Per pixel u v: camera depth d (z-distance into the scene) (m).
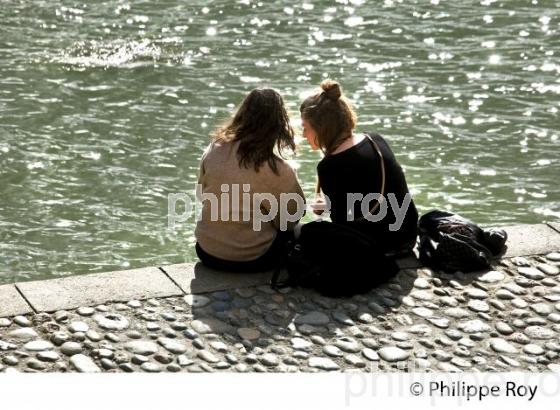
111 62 31.02
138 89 29.00
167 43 32.94
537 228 15.93
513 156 24.62
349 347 12.57
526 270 14.65
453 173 23.66
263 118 13.80
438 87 29.19
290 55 32.00
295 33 34.16
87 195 22.52
